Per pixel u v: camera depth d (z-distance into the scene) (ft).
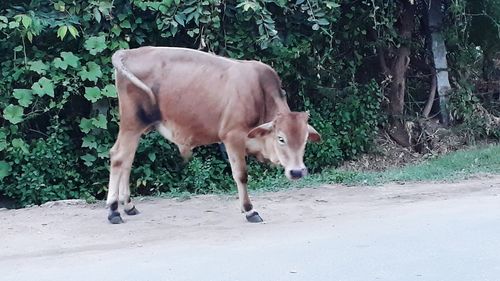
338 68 38.45
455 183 30.71
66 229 23.76
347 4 38.11
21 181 31.01
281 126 22.36
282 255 18.15
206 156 34.30
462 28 41.65
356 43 39.27
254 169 34.27
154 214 26.18
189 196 30.27
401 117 40.91
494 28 42.70
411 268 16.42
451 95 41.42
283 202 27.96
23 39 30.91
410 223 21.42
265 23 32.94
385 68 40.83
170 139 24.90
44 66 31.12
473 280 15.37
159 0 32.58
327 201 27.99
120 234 22.80
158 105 24.45
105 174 32.89
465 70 42.47
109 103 32.12
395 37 39.75
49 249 20.95
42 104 31.81
